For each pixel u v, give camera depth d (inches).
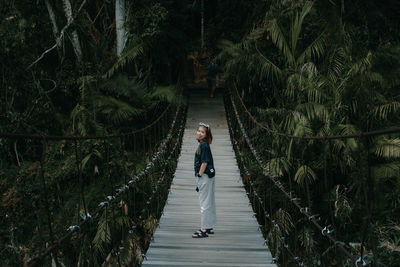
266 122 442.6
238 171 402.9
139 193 379.6
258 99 571.2
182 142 506.3
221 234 239.9
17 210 341.4
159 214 358.9
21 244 331.6
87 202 353.4
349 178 334.3
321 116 349.1
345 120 350.6
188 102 703.1
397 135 326.3
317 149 350.9
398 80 354.0
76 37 484.7
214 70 744.3
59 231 330.6
